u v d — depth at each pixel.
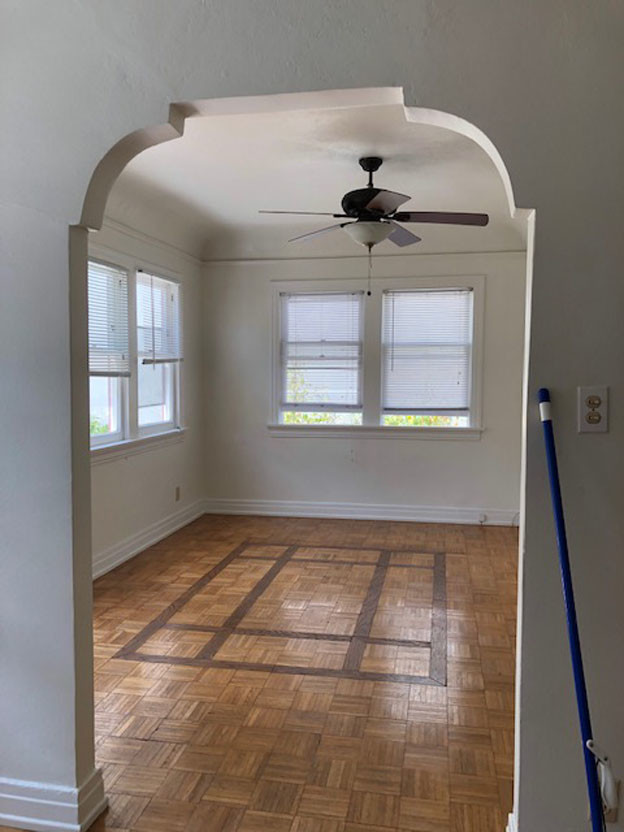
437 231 5.14
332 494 5.56
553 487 1.47
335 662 2.81
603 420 1.53
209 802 1.90
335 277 5.41
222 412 5.68
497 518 5.32
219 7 1.60
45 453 1.79
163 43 1.64
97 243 3.89
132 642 3.02
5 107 1.73
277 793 1.94
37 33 1.70
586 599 1.56
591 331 1.52
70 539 1.79
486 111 1.51
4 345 1.79
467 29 1.51
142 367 4.69
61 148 1.71
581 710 1.38
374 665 2.78
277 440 5.61
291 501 5.62
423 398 5.38
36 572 1.81
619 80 1.47
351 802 1.90
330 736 2.24
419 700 2.48
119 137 1.68
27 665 1.82
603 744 1.56
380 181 3.96
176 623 3.24
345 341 5.46
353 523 5.36
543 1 1.48
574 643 1.41
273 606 3.48
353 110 2.81
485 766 2.07
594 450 1.54
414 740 2.21
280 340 5.56
